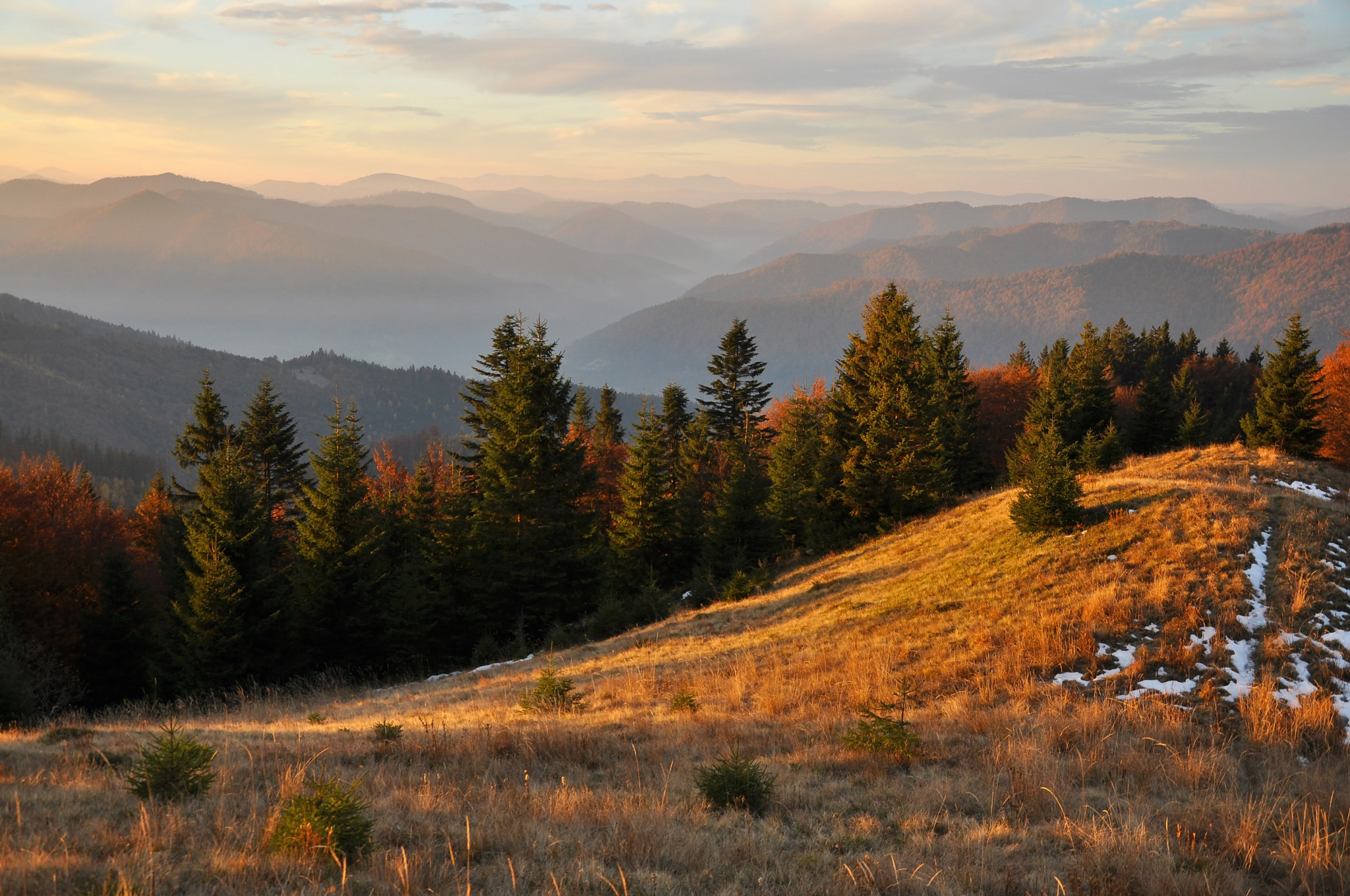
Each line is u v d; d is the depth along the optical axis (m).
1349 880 6.45
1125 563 17.98
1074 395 51.81
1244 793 8.92
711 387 58.44
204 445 44.06
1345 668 12.54
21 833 6.54
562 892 5.69
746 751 11.12
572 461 36.66
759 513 38.81
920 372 38.56
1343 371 47.59
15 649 28.03
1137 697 12.43
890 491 34.62
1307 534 17.50
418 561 36.84
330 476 30.52
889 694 13.95
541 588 35.09
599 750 11.27
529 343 36.16
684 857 6.70
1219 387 82.50
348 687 28.14
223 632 27.05
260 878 5.79
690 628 25.34
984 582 19.77
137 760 10.13
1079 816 8.10
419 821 7.53
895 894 6.09
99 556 47.09
